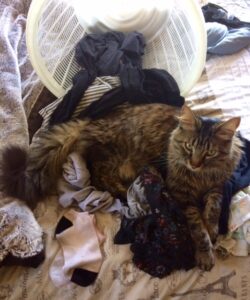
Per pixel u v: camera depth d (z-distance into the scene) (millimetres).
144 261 1174
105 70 1583
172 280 1161
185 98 1669
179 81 1620
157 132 1416
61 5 1545
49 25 1522
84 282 1158
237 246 1209
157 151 1408
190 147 1258
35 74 1734
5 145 1403
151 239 1196
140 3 1655
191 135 1258
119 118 1465
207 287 1183
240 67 1849
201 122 1260
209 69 1833
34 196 1312
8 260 1149
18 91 1571
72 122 1467
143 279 1161
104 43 1657
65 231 1233
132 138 1428
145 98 1543
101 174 1416
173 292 1170
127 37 1659
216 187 1319
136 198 1265
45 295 1163
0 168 1323
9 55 1668
